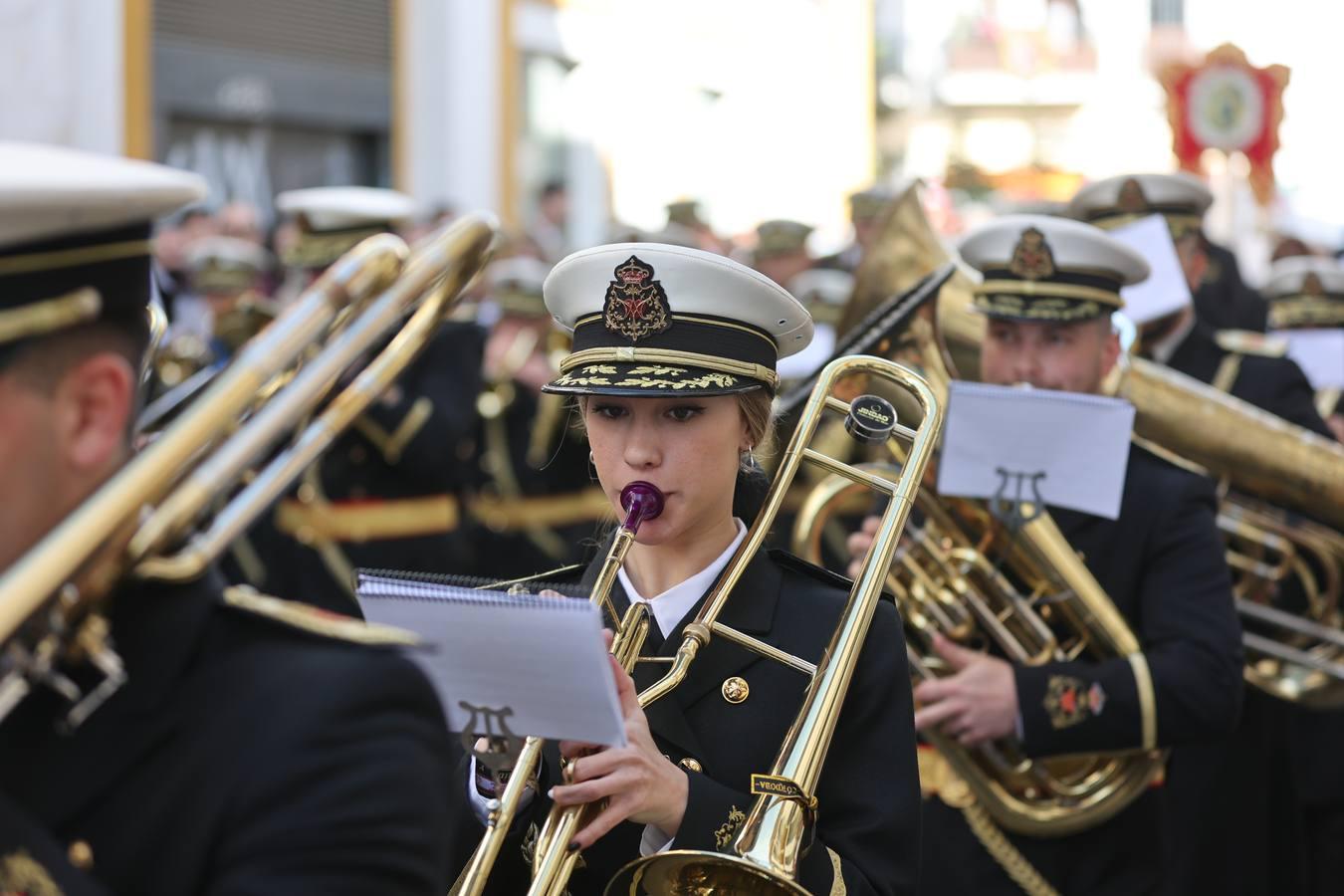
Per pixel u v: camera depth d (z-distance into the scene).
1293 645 5.10
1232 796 5.16
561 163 16.75
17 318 1.49
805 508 3.92
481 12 15.16
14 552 1.53
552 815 2.30
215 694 1.62
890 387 3.69
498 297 8.67
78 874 1.52
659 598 2.64
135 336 1.62
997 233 3.97
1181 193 5.74
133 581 1.61
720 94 20.03
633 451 2.50
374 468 7.11
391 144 14.93
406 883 1.58
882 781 2.59
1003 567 3.94
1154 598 3.85
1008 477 3.67
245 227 10.18
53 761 1.57
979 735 3.69
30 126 9.14
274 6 13.86
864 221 9.30
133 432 1.65
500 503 8.55
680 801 2.32
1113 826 3.89
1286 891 5.39
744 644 2.57
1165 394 4.45
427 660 2.12
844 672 2.49
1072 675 3.70
